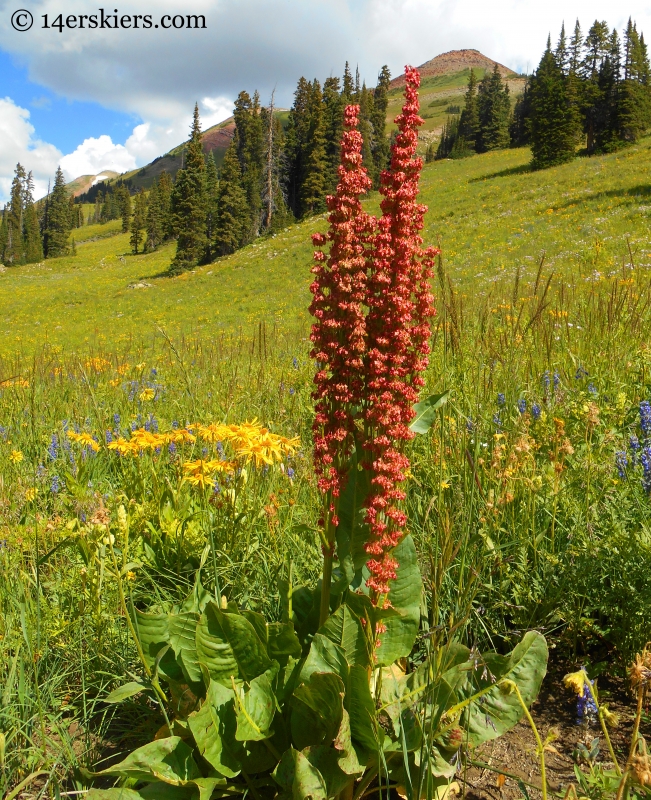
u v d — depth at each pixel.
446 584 2.88
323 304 2.11
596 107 69.31
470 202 48.59
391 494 2.14
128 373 9.64
